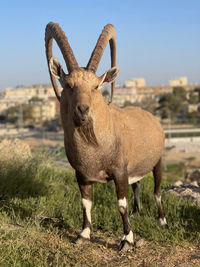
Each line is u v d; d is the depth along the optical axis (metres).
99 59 4.45
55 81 5.31
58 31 4.71
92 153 4.48
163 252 4.71
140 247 4.86
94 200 6.80
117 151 4.70
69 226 5.56
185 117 113.94
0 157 7.58
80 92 4.09
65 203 6.39
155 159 5.69
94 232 5.43
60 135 69.31
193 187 7.93
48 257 4.43
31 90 147.25
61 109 4.59
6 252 4.31
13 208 6.02
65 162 9.77
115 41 5.10
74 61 4.43
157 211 6.11
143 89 189.25
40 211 5.98
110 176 4.80
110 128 4.60
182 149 64.56
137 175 5.48
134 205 6.23
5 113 109.94
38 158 8.52
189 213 5.96
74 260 4.40
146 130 5.51
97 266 4.28
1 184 6.58
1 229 4.97
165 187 8.02
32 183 7.04
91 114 4.22
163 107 112.75
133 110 5.76
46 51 5.29
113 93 5.22
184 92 139.12
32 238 4.91
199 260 4.45
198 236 5.11
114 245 4.97
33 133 75.44
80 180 4.97
